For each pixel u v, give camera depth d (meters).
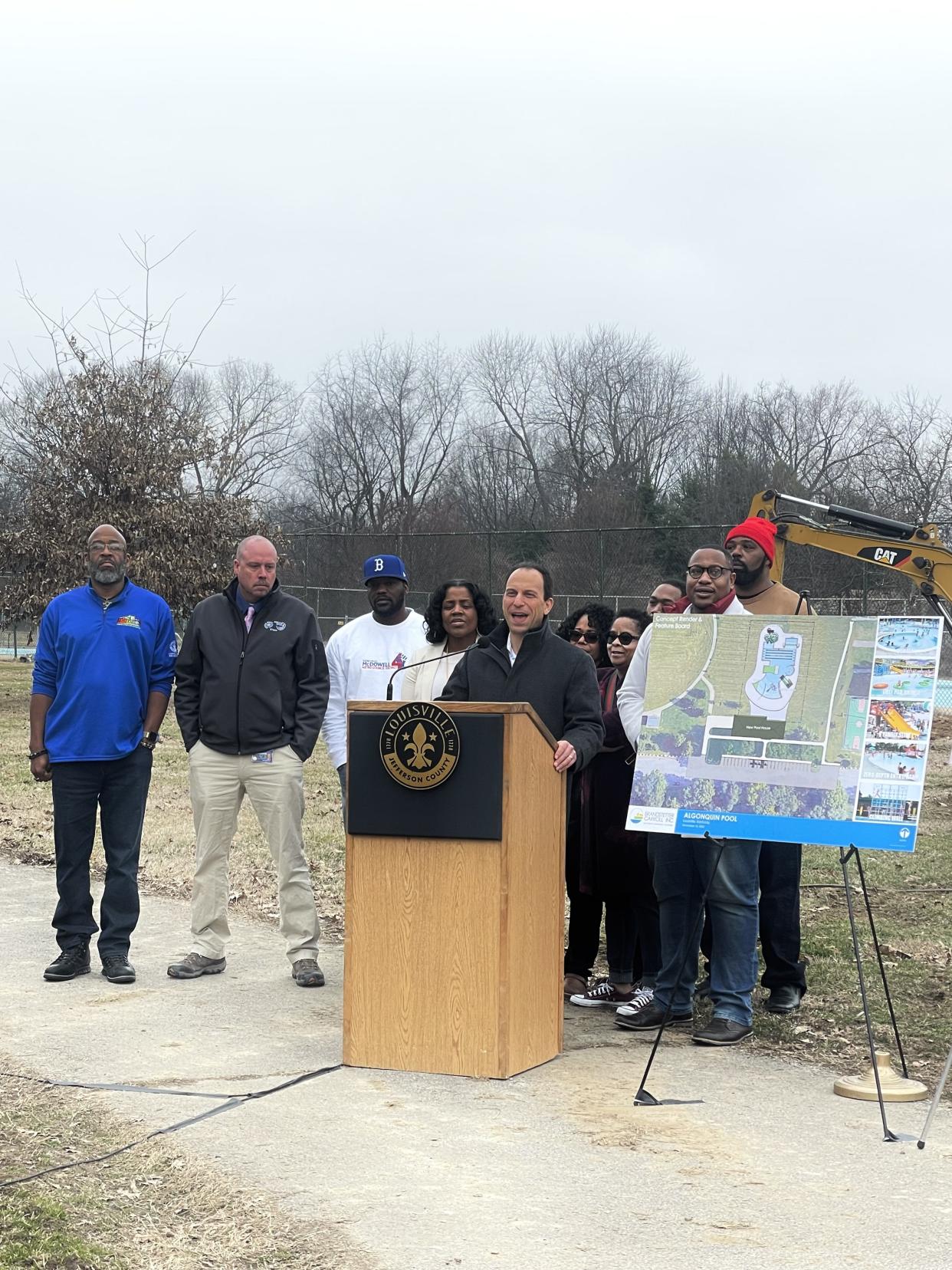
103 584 6.45
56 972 6.35
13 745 17.22
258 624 6.46
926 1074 5.09
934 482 39.50
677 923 5.72
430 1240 3.55
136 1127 4.38
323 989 6.27
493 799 4.88
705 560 5.72
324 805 12.58
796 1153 4.22
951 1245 3.54
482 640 5.80
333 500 58.56
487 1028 4.94
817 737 4.92
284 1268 3.40
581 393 55.75
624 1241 3.55
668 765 5.12
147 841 10.21
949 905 8.29
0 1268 3.35
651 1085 4.91
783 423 51.19
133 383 24.00
